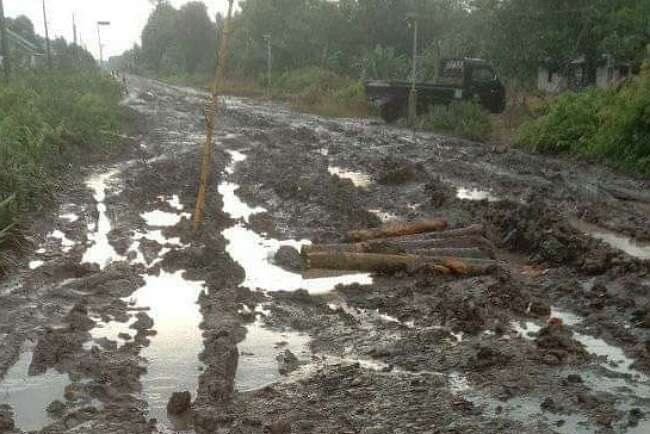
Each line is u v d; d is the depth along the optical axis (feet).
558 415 13.75
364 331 18.38
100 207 34.17
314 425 13.32
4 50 74.64
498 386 14.90
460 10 148.25
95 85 99.35
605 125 50.16
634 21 76.23
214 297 20.80
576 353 16.57
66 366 15.93
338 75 147.74
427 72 108.88
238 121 82.28
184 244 27.22
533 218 28.99
